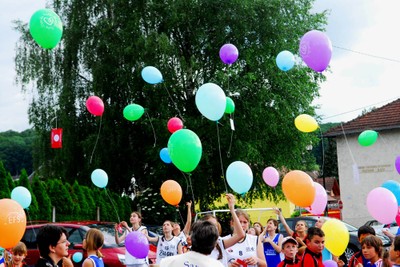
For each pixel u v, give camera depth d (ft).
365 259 24.23
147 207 85.10
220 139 80.74
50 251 16.66
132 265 33.50
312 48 28.66
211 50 84.28
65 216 66.90
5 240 17.94
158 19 85.76
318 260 21.02
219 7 83.92
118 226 38.78
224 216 84.58
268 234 30.68
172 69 81.20
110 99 87.15
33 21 26.68
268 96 82.69
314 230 20.99
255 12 82.99
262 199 94.38
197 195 87.92
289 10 86.28
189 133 24.09
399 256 20.74
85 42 89.25
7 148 185.68
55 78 91.04
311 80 90.12
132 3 86.53
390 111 94.12
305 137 87.30
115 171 89.04
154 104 82.48
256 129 84.02
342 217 94.79
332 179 169.58
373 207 27.12
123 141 88.12
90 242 21.50
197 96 28.76
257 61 84.33
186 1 83.66
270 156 87.45
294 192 25.49
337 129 95.86
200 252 14.82
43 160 91.04
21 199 31.91
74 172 89.45
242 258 22.58
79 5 90.38
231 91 80.74
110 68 85.30
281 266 22.08
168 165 84.12
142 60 81.87
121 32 84.38
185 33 87.76
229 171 28.37
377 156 93.25
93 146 85.20
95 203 75.36
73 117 89.04
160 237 33.40
